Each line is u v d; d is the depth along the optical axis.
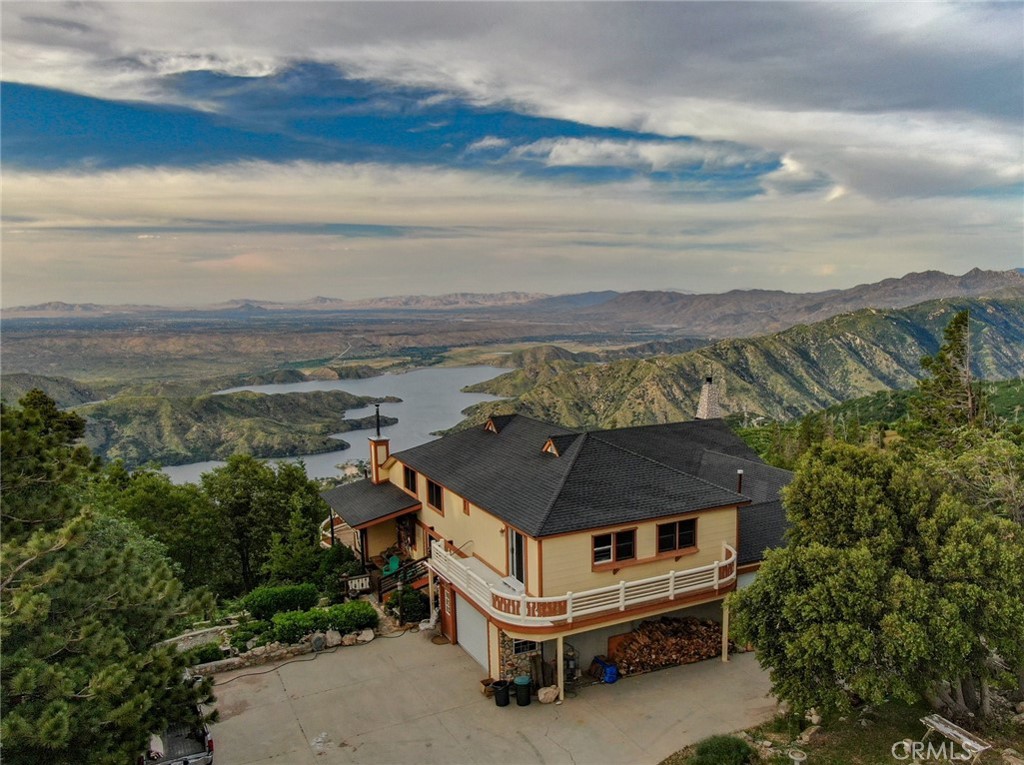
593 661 22.48
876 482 17.16
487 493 24.30
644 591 21.48
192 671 22.48
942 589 15.51
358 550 33.78
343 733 19.34
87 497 22.44
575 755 18.00
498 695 20.59
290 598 27.67
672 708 20.14
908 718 17.64
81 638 13.16
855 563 15.65
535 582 20.62
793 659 16.22
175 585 15.55
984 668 15.73
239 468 39.53
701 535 23.12
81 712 12.37
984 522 16.19
